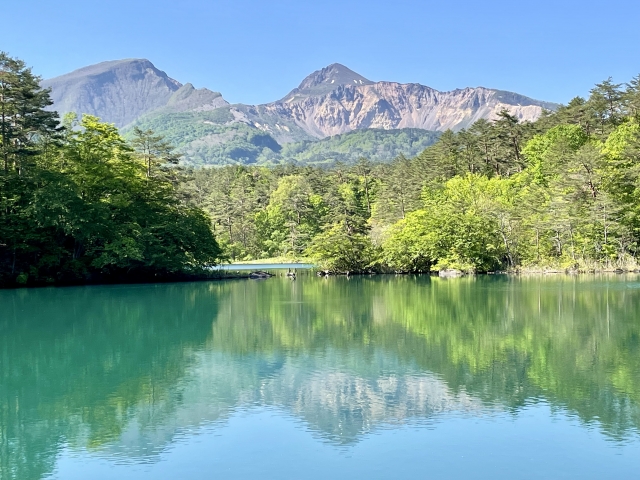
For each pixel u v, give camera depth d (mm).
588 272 68312
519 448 14281
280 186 145875
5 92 55938
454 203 79062
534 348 25562
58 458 14234
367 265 80625
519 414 16766
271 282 67625
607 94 98062
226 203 137500
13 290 54344
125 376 21750
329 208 129375
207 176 185500
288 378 21062
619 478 12586
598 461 13453
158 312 39312
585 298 43094
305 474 13000
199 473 13211
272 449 14508
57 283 60656
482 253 74375
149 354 25609
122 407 18031
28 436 15672
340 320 34688
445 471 13031
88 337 29938
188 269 70125
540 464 13359
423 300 44219
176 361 24109
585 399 18016
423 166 115125
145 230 63062
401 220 85812
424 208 89688
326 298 47344
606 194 67875
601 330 29734
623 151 69250
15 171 57812
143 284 63438
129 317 36906
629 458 13602
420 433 15375
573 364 22469
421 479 12664
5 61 55875
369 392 19141
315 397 18703
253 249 133500
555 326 31125
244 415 17125
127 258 61844
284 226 134125
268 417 16906
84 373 22266
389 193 116562
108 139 64812
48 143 60750
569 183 71438
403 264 80312
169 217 68688
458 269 73938
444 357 24047
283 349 26234
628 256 68500
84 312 39375
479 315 35594
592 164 69938
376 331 30547
